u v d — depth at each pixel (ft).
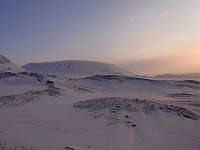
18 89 185.98
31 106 138.41
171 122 116.88
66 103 152.05
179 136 99.30
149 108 136.26
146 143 89.10
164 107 138.82
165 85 347.15
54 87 203.82
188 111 137.08
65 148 77.66
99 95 215.10
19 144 79.61
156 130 105.19
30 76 241.35
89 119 117.19
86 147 81.41
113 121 113.39
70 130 101.19
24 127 101.45
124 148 82.58
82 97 185.78
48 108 136.36
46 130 99.50
